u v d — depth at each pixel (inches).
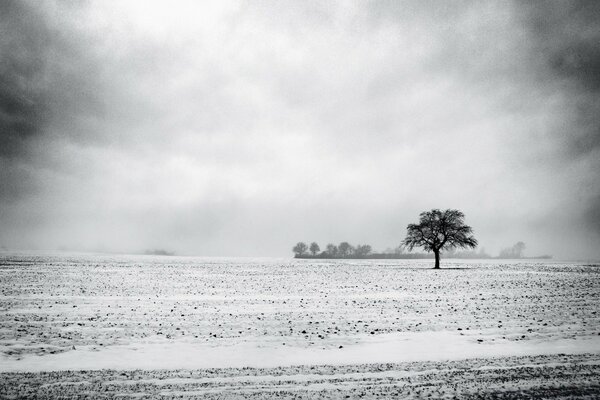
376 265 3821.4
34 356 557.3
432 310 965.2
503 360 544.4
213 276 2069.4
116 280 1713.8
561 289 1418.6
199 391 414.9
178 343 637.9
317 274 2308.1
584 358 551.2
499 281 1781.5
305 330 741.3
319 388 427.5
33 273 1982.0
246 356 566.9
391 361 542.9
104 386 429.4
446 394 408.2
